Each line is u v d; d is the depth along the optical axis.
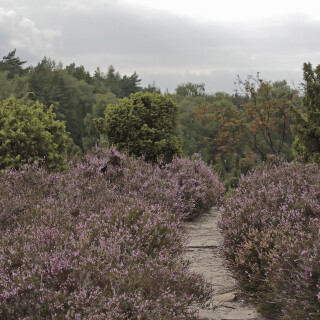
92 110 87.38
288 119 20.47
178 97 88.44
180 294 3.72
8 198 5.91
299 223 4.70
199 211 9.30
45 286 3.28
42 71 90.81
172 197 8.02
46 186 6.93
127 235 4.48
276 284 3.88
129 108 14.22
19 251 3.79
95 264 3.75
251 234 4.84
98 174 8.38
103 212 5.61
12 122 9.31
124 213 5.31
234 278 5.10
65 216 5.27
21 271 3.43
